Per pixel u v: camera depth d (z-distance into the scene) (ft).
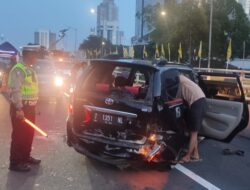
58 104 48.83
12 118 20.24
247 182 20.34
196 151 23.67
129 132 19.90
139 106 19.61
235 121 23.86
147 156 19.66
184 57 191.83
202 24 176.35
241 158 25.21
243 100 24.04
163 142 19.94
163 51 179.52
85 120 20.89
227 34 194.08
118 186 18.67
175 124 20.52
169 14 188.96
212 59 196.13
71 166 21.40
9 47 89.81
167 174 20.85
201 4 180.75
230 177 21.03
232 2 190.29
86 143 20.92
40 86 54.08
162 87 20.18
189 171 21.58
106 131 20.42
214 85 25.96
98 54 303.48
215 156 25.39
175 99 21.36
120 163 20.47
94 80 21.75
